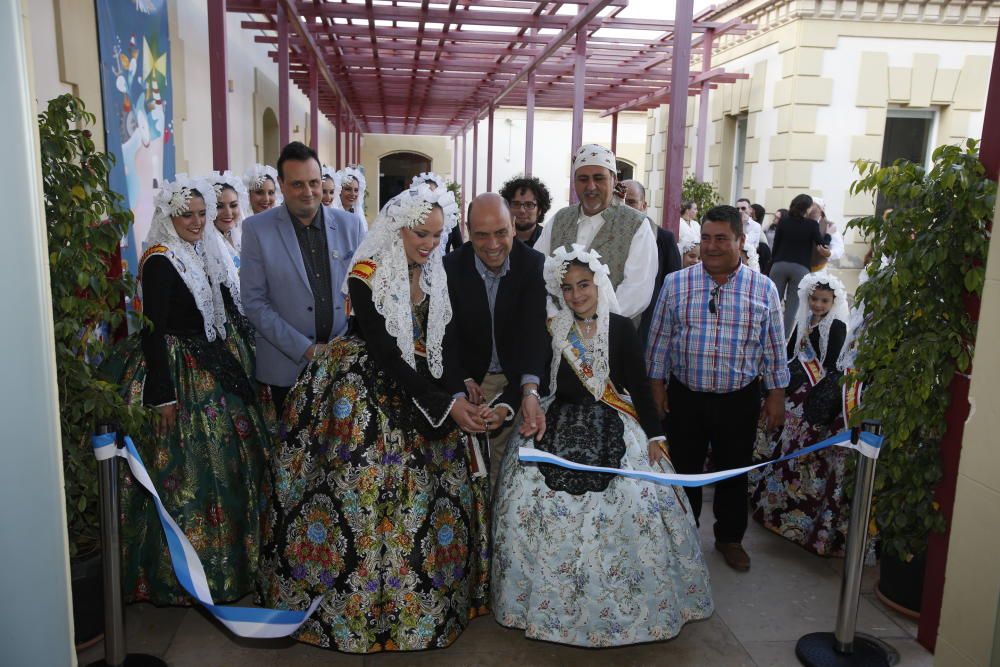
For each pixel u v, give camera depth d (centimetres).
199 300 293
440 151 2280
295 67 1134
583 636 256
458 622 263
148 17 516
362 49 1040
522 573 265
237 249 401
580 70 793
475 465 280
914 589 297
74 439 269
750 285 321
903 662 270
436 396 253
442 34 862
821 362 376
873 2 891
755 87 989
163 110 549
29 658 188
